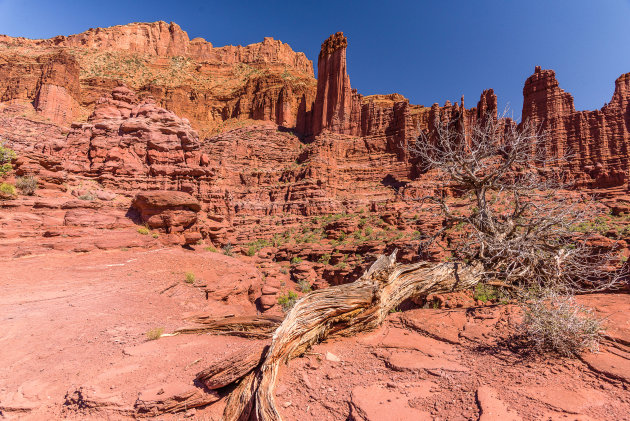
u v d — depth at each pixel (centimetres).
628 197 4862
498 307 742
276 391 429
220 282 1622
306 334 559
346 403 397
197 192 3650
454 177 1037
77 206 2061
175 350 596
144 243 1952
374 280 746
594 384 383
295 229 6328
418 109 9712
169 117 3728
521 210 1011
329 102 10075
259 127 10862
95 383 456
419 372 460
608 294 783
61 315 846
